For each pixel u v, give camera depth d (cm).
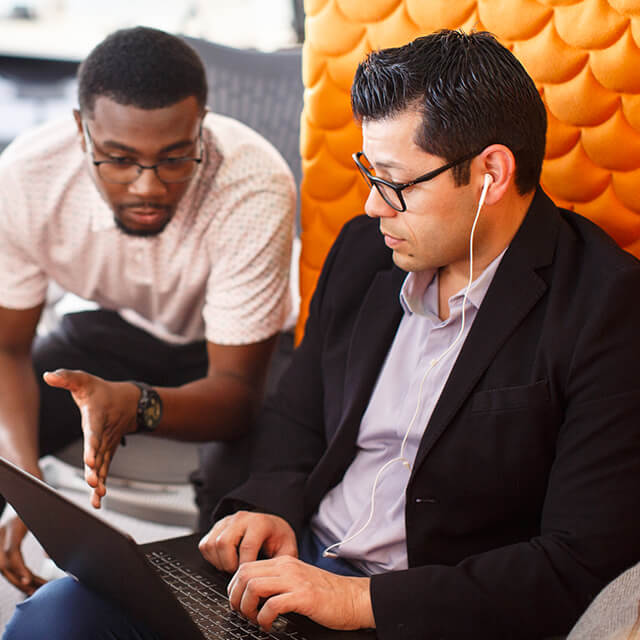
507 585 104
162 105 147
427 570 107
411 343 127
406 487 119
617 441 103
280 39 418
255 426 162
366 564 124
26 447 169
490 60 107
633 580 87
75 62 455
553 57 128
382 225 114
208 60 218
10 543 159
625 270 108
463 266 120
